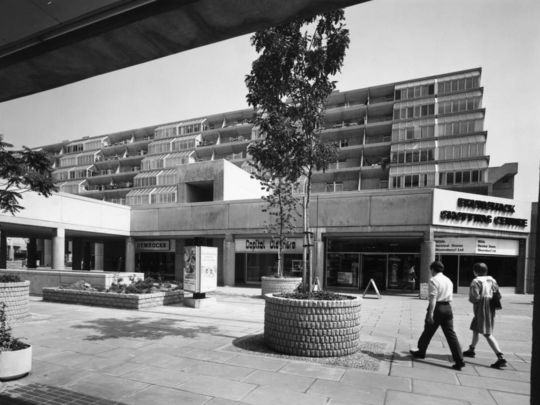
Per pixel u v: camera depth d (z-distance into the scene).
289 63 7.29
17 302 9.65
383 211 19.47
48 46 4.26
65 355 6.35
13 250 71.44
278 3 3.41
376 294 18.61
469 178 48.91
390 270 21.33
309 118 7.68
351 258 22.19
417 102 55.38
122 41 4.09
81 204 23.39
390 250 21.34
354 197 20.14
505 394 4.86
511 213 20.80
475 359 6.57
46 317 10.05
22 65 4.62
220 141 70.94
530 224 21.48
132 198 65.44
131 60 4.52
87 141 87.12
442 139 52.38
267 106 7.69
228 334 8.09
